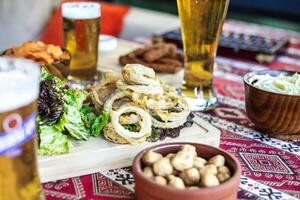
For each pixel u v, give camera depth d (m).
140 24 2.01
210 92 0.92
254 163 0.69
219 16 0.83
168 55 1.10
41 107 0.64
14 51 0.84
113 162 0.65
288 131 0.76
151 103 0.70
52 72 0.81
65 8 0.95
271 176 0.66
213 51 0.88
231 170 0.55
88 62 0.98
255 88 0.75
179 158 0.54
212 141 0.72
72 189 0.60
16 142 0.44
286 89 0.75
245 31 1.59
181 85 0.95
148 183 0.51
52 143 0.63
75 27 0.94
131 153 0.66
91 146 0.66
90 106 0.74
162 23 2.03
